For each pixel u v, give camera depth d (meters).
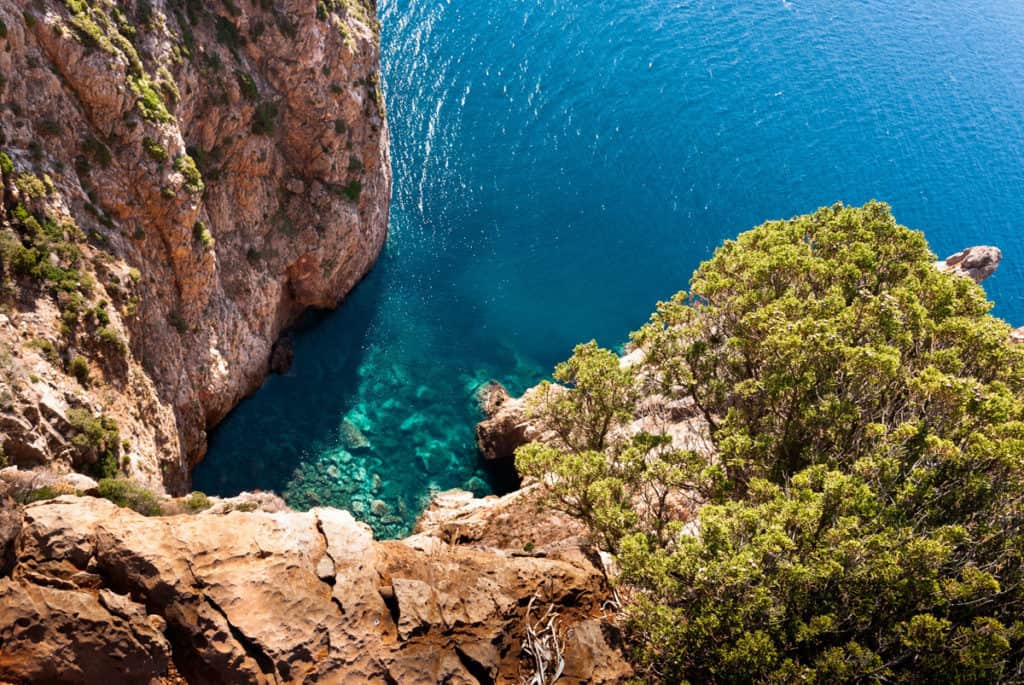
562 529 38.16
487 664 20.11
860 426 29.03
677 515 35.94
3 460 32.59
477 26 119.06
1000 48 137.38
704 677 22.52
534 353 74.88
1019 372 31.08
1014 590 23.11
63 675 17.31
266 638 18.77
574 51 118.88
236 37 58.75
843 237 39.59
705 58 123.62
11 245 39.94
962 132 115.00
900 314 32.84
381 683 18.89
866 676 21.53
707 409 35.81
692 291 38.75
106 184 47.06
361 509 56.34
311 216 65.06
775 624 22.09
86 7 47.25
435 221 88.38
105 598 18.23
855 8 145.75
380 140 72.88
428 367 69.94
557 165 99.19
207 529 20.61
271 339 64.50
